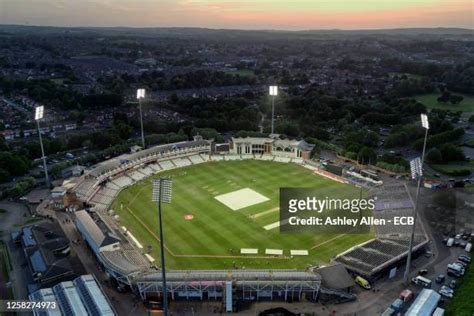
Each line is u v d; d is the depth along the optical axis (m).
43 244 124.00
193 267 118.94
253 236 136.38
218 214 152.38
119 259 114.00
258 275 105.88
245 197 167.00
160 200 99.50
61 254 122.81
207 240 134.12
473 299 102.06
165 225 144.25
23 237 129.12
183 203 162.00
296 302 104.38
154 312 100.62
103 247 117.12
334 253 126.12
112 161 190.75
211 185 180.38
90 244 125.75
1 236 137.00
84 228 129.00
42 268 112.31
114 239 119.81
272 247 129.75
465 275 113.88
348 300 104.44
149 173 194.12
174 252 127.12
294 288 104.31
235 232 139.12
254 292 105.44
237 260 122.75
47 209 156.50
